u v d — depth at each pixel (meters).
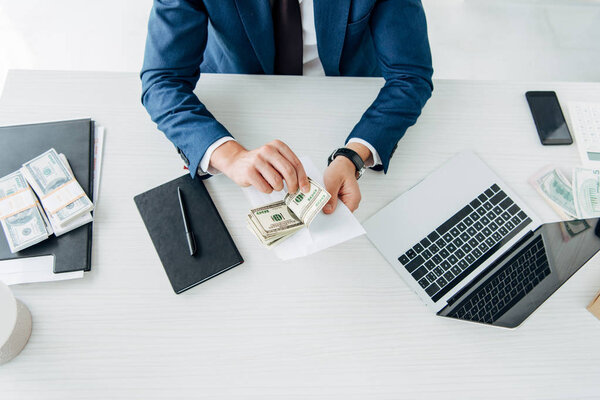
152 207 0.96
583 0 2.36
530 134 1.10
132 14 2.20
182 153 0.99
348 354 0.85
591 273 0.94
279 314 0.87
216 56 1.27
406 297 0.90
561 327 0.89
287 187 0.89
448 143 1.07
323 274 0.91
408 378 0.84
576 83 1.17
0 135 1.00
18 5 2.17
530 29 2.29
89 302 0.87
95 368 0.82
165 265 0.90
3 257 0.88
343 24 1.04
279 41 1.14
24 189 0.93
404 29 1.04
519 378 0.85
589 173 1.04
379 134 0.99
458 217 0.98
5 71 2.04
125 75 1.11
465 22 2.30
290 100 1.10
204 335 0.85
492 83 1.16
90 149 1.00
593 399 0.83
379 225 0.97
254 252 0.93
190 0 1.01
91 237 0.92
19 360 0.82
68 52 2.10
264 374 0.83
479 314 0.87
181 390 0.81
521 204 1.00
